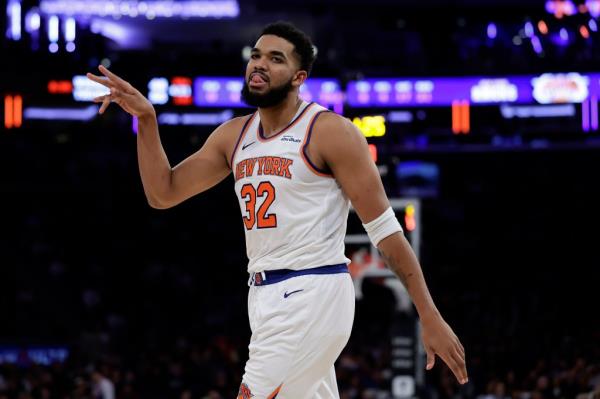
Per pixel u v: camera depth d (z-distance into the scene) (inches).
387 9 1658.5
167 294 1809.8
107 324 1659.7
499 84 1400.1
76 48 1428.4
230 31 1734.7
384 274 828.0
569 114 1402.6
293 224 251.6
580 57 1505.9
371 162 254.2
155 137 275.3
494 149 1834.4
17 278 1770.4
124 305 1764.3
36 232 1948.8
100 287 1809.8
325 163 253.3
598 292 1766.7
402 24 1668.3
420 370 856.9
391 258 252.4
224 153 275.7
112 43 1683.1
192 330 1660.9
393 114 1390.3
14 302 1689.2
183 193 279.6
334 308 251.9
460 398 1082.7
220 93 1386.6
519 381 1202.6
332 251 253.9
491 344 1402.6
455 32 1641.2
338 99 1337.4
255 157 259.1
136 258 1939.0
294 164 253.0
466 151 1919.3
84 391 1035.9
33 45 1432.1
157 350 1453.0
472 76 1405.0
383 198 252.7
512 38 1624.0
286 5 1664.6
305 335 248.5
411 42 1749.5
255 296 258.4
